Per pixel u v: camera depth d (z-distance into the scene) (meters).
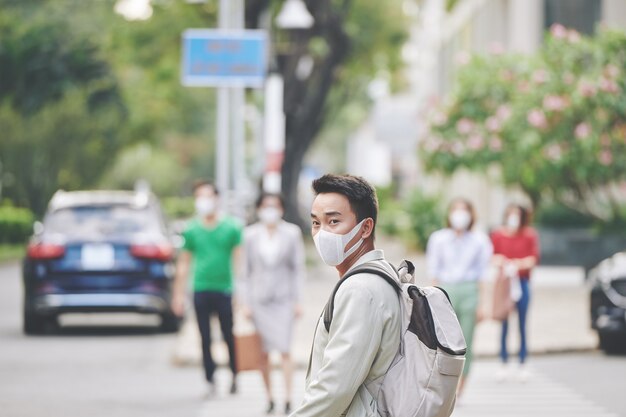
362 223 10.59
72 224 40.88
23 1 91.06
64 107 100.69
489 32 86.50
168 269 40.66
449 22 112.94
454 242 27.06
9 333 41.97
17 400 26.95
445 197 106.38
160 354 35.97
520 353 30.36
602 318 35.97
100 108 86.94
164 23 83.12
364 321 10.02
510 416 25.00
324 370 10.02
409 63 102.00
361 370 10.00
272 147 45.72
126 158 168.88
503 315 29.75
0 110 95.44
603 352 37.00
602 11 73.19
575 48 55.97
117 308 40.16
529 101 55.03
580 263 71.06
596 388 29.22
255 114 84.50
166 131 131.38
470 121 57.00
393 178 160.25
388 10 98.75
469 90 57.12
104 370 32.34
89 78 84.19
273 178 45.66
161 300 40.44
